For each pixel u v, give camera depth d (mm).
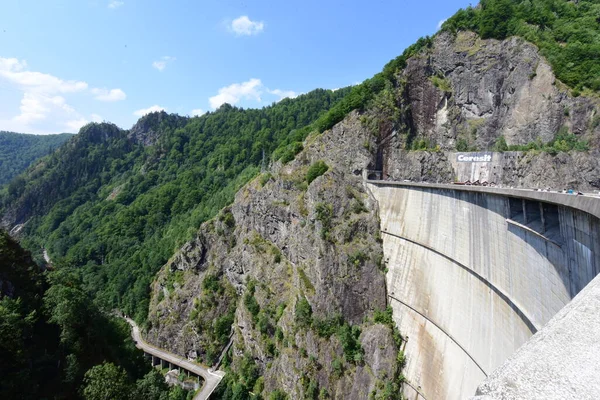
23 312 60188
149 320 144250
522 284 48156
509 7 113125
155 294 156875
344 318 92312
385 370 81750
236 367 112750
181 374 121375
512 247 51594
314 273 98438
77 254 196750
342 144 115938
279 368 97250
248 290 116312
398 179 110500
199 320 129000
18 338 52656
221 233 140500
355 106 118938
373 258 95312
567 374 7707
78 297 66438
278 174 123562
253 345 108562
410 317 82562
